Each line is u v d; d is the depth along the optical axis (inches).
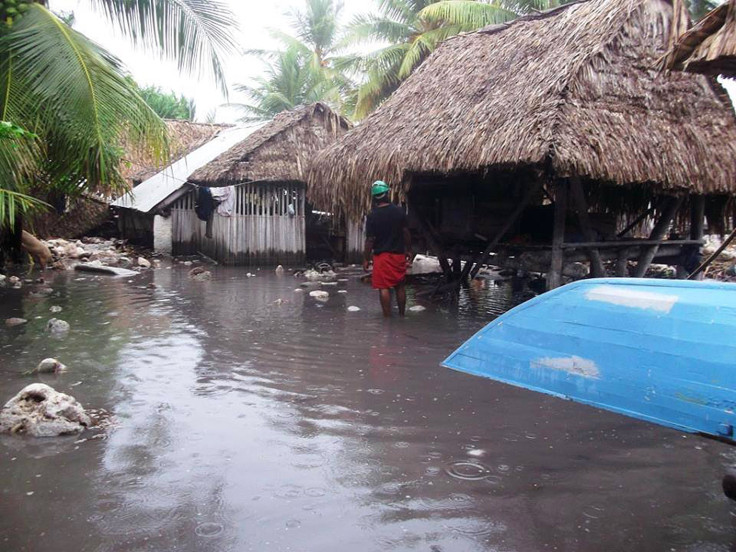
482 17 733.3
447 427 149.1
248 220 587.5
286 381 188.1
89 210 812.0
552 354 103.7
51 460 126.9
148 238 757.3
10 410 145.2
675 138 308.7
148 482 117.3
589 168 264.2
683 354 87.0
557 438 142.4
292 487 116.2
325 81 1101.7
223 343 240.1
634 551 96.5
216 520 104.0
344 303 350.0
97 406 161.2
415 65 852.0
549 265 330.6
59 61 317.1
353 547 96.7
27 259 522.0
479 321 296.0
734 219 389.1
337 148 400.2
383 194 301.1
